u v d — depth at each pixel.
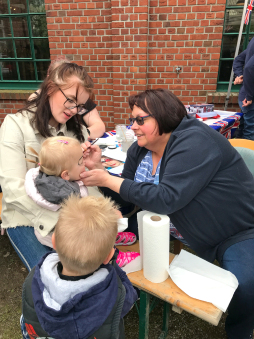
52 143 1.21
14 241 1.44
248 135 3.44
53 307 0.75
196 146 1.17
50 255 0.91
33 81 4.65
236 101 3.97
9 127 1.48
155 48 3.91
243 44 3.95
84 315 0.76
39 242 1.39
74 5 3.85
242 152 1.79
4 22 4.36
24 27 4.35
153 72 4.04
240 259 1.23
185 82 4.02
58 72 1.39
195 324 1.63
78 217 0.80
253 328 1.25
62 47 4.11
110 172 1.74
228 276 1.12
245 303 1.17
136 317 1.69
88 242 0.77
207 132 1.23
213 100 4.02
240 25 3.75
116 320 0.81
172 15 3.71
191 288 1.08
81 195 1.28
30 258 1.32
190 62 3.89
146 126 1.30
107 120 4.43
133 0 3.61
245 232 1.34
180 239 1.65
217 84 4.15
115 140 2.43
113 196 1.79
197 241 1.39
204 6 3.59
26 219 1.45
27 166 1.49
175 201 1.15
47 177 1.21
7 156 1.42
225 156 1.25
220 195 1.26
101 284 0.79
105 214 0.83
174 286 1.12
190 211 1.28
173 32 3.78
